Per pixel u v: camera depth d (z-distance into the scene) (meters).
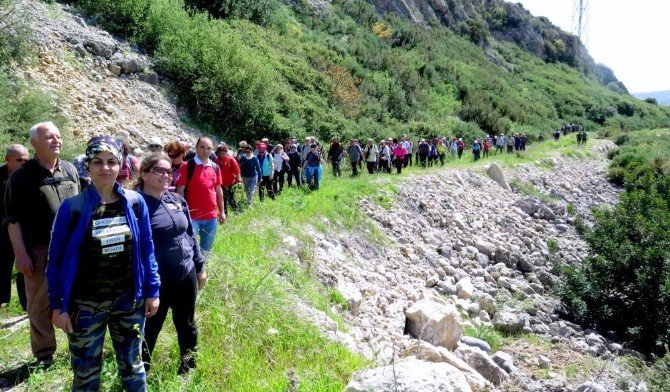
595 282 12.52
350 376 4.69
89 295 3.08
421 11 69.56
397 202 15.31
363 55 39.28
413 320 8.12
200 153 5.84
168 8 19.92
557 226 19.89
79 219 3.00
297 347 5.02
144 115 15.76
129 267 3.19
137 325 3.31
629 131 59.19
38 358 4.25
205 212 5.84
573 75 85.44
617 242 13.37
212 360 4.39
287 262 7.60
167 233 3.88
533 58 84.75
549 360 8.90
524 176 27.06
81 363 3.14
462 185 20.64
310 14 41.72
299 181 14.34
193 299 4.11
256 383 4.27
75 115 13.18
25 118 11.04
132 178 6.77
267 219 9.48
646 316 11.60
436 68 49.25
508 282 12.93
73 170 4.43
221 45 19.48
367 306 8.32
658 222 13.55
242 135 19.06
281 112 21.55
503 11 91.56
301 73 26.42
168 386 3.90
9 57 12.84
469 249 14.30
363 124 26.67
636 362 9.37
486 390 6.04
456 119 39.88
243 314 5.14
